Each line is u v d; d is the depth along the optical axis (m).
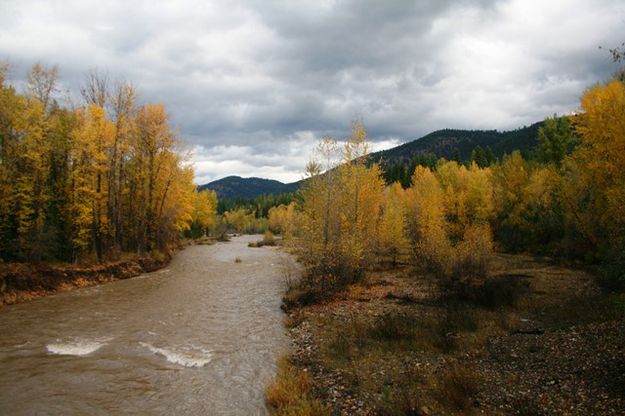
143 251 37.78
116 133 32.56
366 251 26.89
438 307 19.56
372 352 13.84
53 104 29.56
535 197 38.81
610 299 17.02
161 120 38.47
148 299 23.77
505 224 42.12
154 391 11.52
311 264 23.95
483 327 15.91
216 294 25.36
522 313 17.77
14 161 24.98
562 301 19.22
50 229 26.77
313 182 26.22
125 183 37.44
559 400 9.31
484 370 11.64
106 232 32.12
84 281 27.66
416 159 103.31
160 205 41.88
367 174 29.02
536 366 11.59
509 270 28.75
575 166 27.05
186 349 15.19
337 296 22.61
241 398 11.11
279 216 109.75
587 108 21.48
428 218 37.84
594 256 28.45
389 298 22.08
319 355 13.99
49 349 15.01
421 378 11.33
